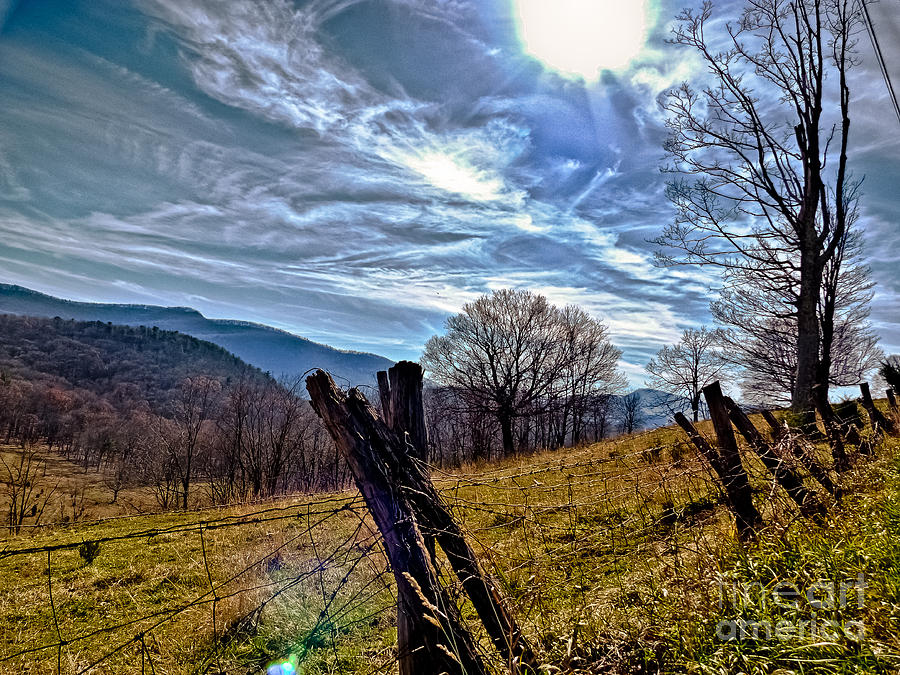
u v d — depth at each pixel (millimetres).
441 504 2670
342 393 2689
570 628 2775
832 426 5840
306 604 5008
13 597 6426
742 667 2145
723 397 4234
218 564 7176
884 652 1950
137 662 4309
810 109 14375
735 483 3949
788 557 3037
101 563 7891
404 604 2361
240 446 41938
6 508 28219
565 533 4809
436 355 45156
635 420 58594
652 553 3668
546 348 44969
